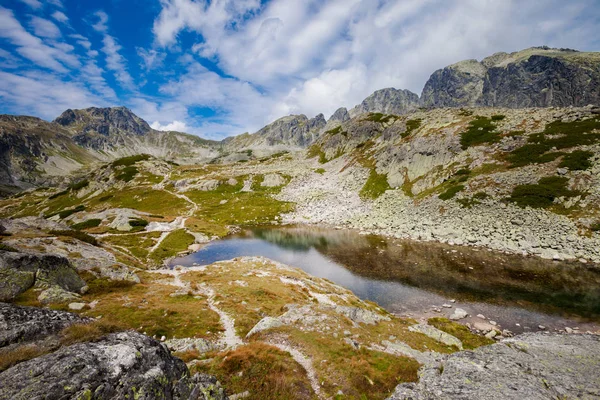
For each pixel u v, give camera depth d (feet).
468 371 42.55
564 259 142.31
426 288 126.21
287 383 47.16
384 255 173.47
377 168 360.48
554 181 187.73
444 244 183.52
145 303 90.02
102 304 84.43
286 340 64.49
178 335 71.15
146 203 398.21
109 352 29.35
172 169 606.14
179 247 218.18
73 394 23.80
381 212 268.41
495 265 144.25
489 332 89.61
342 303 104.17
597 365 42.06
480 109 355.97
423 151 309.42
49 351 29.76
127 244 212.64
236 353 53.36
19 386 23.47
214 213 344.08
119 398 25.55
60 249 121.90
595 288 114.83
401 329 80.64
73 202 474.90
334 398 45.52
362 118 540.11
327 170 450.71
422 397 37.88
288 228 277.64
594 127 218.79
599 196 163.43
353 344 62.69
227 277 132.46
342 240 217.56
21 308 36.14
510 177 210.59
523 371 41.39
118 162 593.42
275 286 118.73
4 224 139.95
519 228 169.89
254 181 458.09
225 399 34.04
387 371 53.31
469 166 250.78
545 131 241.35
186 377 33.55
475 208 200.85
